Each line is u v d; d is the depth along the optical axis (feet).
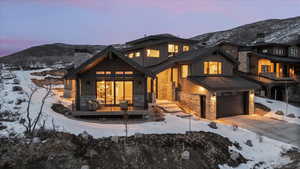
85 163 26.30
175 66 72.74
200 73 67.05
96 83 50.29
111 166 26.68
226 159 32.83
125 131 36.35
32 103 50.24
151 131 37.42
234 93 66.44
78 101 47.83
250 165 32.76
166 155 30.40
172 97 72.18
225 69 72.13
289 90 98.43
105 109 47.88
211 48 67.51
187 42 86.99
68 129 34.42
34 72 103.45
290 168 29.37
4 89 61.16
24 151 26.17
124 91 52.11
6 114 39.37
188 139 34.96
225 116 64.28
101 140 31.32
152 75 49.11
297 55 118.21
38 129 31.50
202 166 29.81
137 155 29.01
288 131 49.78
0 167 23.53
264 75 92.79
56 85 87.92
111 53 46.52
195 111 63.31
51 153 26.55
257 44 112.47
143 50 80.69
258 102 78.79
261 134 47.14
